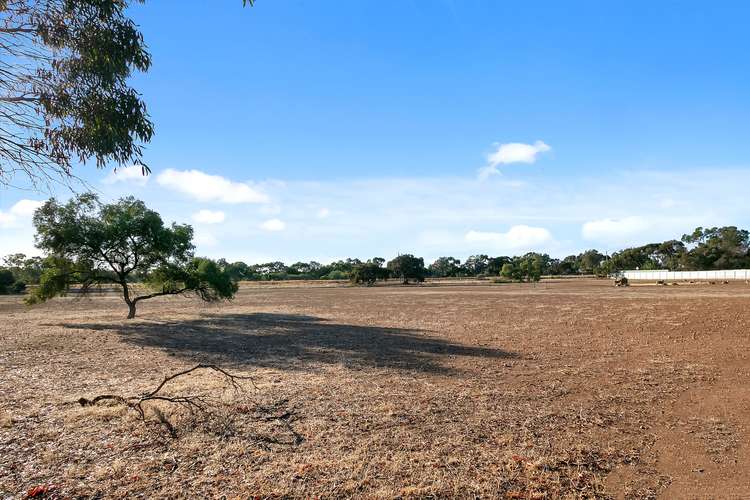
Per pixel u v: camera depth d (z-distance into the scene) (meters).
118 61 7.49
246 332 23.94
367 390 10.75
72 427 7.74
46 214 27.72
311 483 5.69
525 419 8.50
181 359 15.45
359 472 6.04
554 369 13.52
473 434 7.62
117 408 8.88
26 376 12.41
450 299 52.91
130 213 29.81
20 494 5.31
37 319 31.41
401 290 84.19
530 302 44.38
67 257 29.06
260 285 119.81
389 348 18.05
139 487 5.53
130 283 34.09
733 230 118.12
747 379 11.87
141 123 7.86
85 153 7.62
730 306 32.88
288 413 8.74
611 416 8.75
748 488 5.72
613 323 25.88
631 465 6.44
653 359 15.00
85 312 38.97
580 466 6.37
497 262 173.12
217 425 7.93
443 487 5.61
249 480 5.76
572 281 120.62
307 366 14.15
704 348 16.95
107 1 7.28
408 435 7.55
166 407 8.94
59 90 7.17
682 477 6.06
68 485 5.57
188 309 42.62
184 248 31.92
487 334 22.39
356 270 120.19
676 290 60.22
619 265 148.50
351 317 33.25
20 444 6.95
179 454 6.60
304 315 35.31
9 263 29.38
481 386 11.28
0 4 6.56
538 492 5.55
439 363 14.62
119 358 15.63
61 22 7.04
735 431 7.87
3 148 6.75
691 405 9.53
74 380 11.86
